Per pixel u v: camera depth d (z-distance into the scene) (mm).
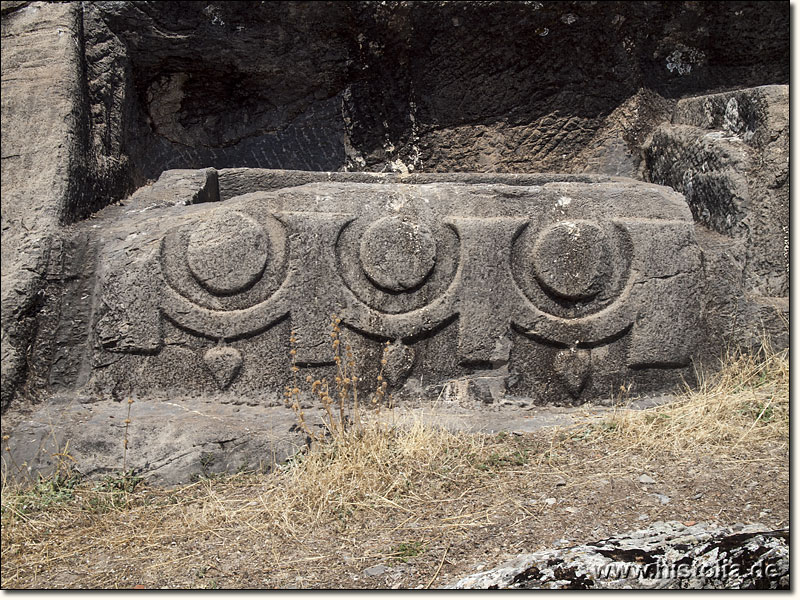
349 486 3320
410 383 3875
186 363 3805
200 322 3783
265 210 3826
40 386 3723
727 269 4172
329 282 3801
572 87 5148
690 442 3584
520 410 3908
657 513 3064
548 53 5012
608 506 3125
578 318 3971
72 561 3066
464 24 4820
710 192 4508
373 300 3822
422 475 3406
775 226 4270
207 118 5125
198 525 3225
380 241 3809
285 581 2855
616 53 5062
